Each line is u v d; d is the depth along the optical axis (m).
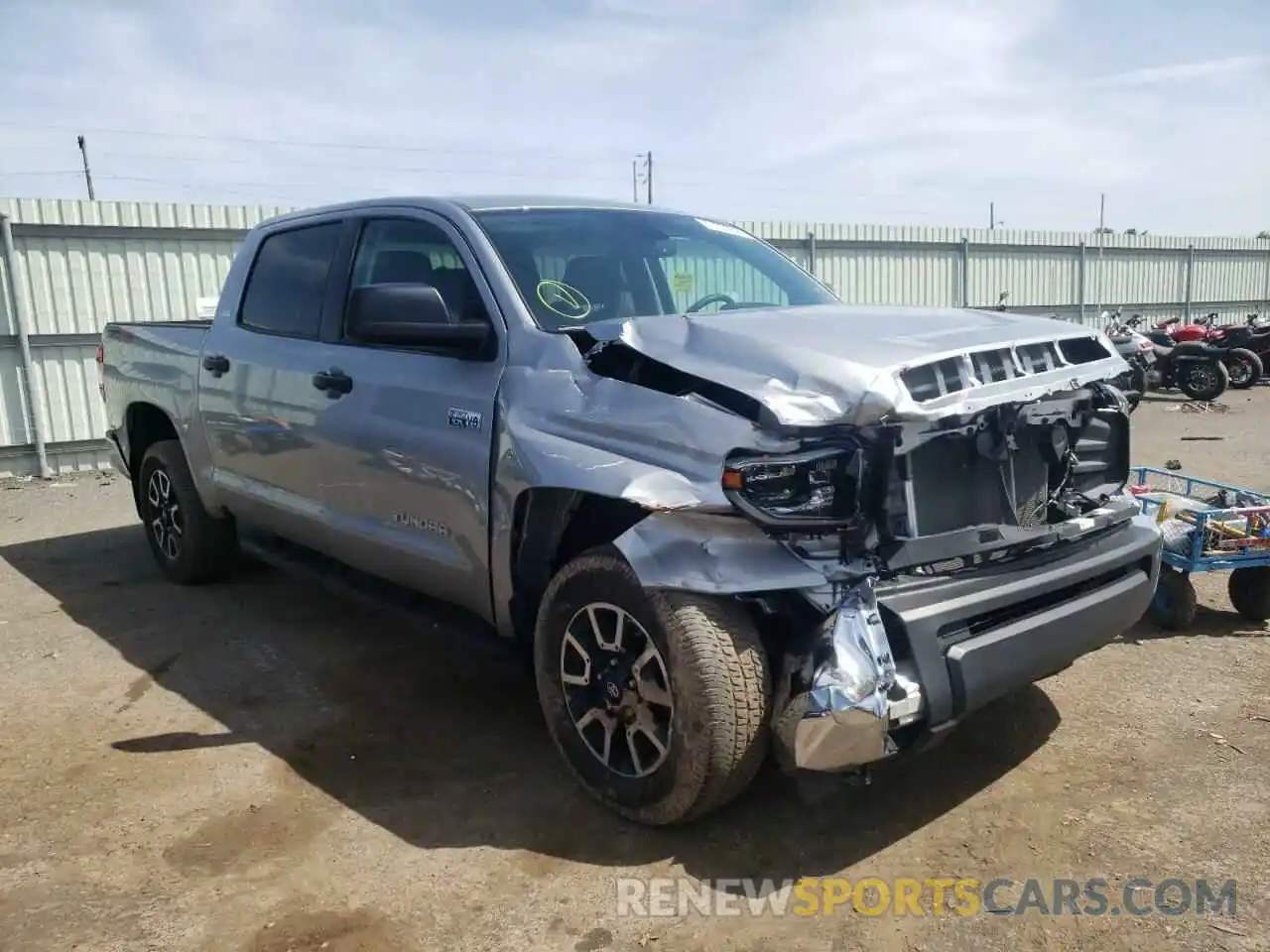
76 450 11.18
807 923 2.70
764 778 3.46
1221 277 24.53
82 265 11.05
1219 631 4.82
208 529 5.66
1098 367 3.33
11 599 5.77
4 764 3.69
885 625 2.78
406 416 3.78
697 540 2.84
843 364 2.79
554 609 3.28
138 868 3.00
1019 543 3.09
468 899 2.82
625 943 2.63
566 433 3.19
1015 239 20.02
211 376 5.06
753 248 4.61
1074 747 3.65
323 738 3.88
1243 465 9.31
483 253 3.71
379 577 4.32
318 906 2.80
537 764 3.63
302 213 4.85
